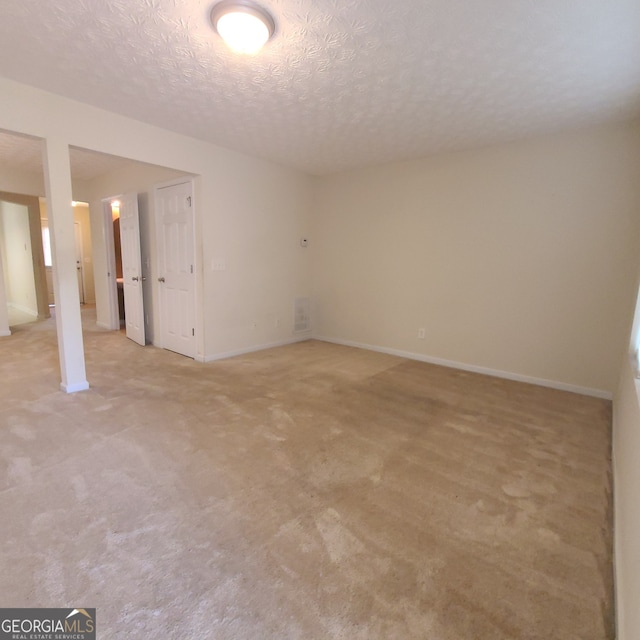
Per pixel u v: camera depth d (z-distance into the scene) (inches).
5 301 212.7
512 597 54.0
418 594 54.2
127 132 127.1
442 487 79.4
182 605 51.4
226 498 74.1
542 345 145.0
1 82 100.5
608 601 53.5
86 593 52.7
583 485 81.0
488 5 68.4
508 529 67.5
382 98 108.7
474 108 114.3
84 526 65.5
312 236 212.5
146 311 197.6
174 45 83.4
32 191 201.8
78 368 127.6
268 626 48.9
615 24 72.9
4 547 60.3
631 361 87.0
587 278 133.7
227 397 126.1
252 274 182.5
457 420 112.2
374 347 195.3
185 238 166.7
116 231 264.2
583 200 132.0
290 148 158.6
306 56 86.8
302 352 189.2
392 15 71.7
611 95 104.0
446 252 165.6
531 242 143.8
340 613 50.9
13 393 125.3
